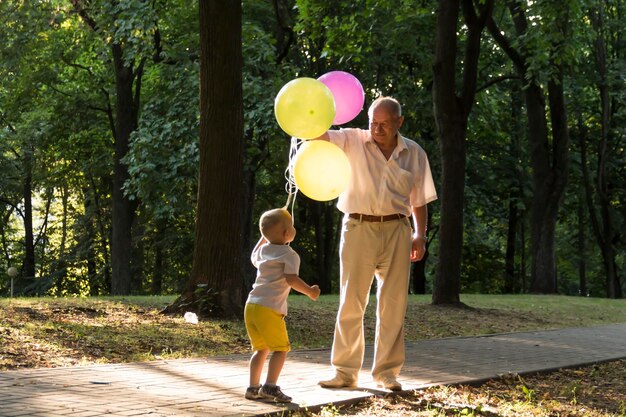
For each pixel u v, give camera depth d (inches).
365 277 270.8
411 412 240.4
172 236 1363.2
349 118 274.4
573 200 1480.1
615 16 1312.7
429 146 1099.9
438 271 736.3
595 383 339.0
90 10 1001.5
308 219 1424.7
